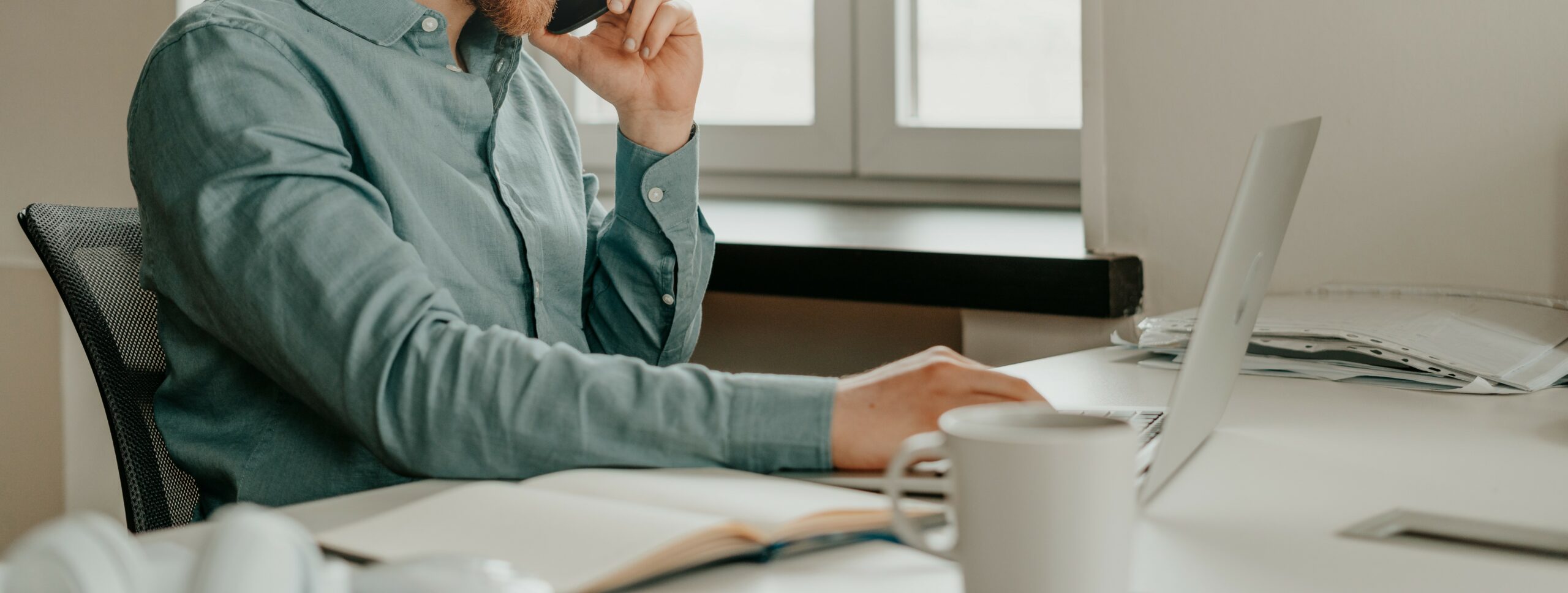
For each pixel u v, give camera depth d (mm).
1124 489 425
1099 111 1442
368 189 797
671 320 1151
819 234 1622
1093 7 1433
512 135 1076
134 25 1821
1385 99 1275
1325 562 533
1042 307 1369
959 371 694
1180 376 592
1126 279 1374
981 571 429
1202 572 519
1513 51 1199
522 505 543
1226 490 657
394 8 930
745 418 673
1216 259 576
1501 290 1229
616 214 1152
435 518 534
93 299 916
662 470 671
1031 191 1908
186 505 930
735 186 2225
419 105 938
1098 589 422
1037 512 418
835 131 2082
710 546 492
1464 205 1244
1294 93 1323
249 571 298
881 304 1523
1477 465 713
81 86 1877
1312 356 1058
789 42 2145
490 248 974
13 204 1959
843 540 548
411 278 729
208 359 875
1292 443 771
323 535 525
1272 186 625
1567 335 1100
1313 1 1301
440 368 690
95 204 1893
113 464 1922
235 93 805
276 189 756
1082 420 455
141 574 296
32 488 1963
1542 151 1195
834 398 682
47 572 283
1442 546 558
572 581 451
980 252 1399
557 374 687
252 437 872
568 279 1085
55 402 1922
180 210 780
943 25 1991
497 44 1037
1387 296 1271
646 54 1079
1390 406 893
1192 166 1386
